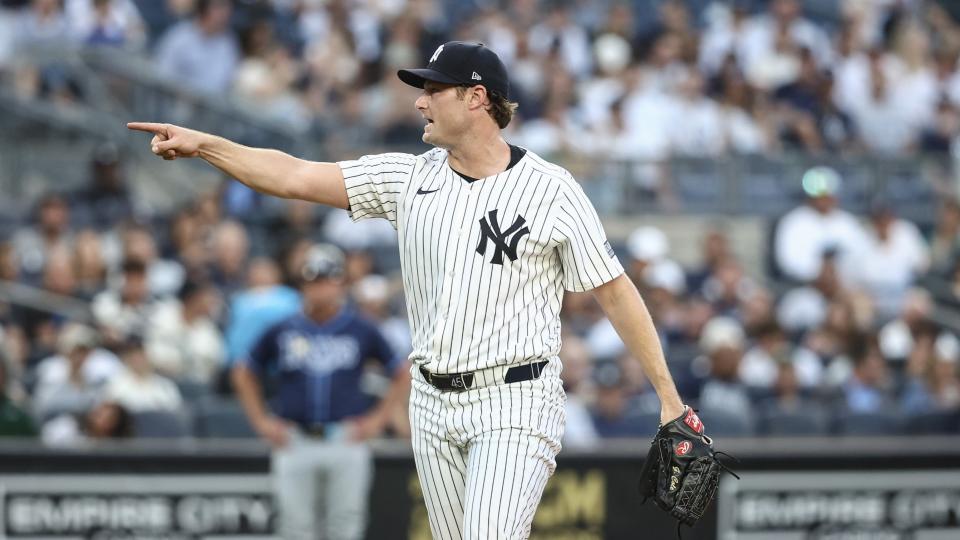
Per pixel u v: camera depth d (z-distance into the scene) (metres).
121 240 46.31
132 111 53.78
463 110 16.61
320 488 31.11
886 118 62.53
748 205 56.03
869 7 70.88
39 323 42.72
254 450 32.25
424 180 17.00
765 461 33.84
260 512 32.12
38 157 52.94
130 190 52.78
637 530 33.22
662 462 17.11
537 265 16.78
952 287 53.28
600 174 54.88
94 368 37.47
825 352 44.94
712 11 68.38
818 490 34.06
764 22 66.12
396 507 32.50
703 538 33.59
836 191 56.78
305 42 60.69
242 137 53.28
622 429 37.69
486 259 16.56
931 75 64.69
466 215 16.64
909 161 57.50
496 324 16.64
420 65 58.50
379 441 34.00
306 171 16.92
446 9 64.94
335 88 57.41
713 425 38.03
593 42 64.75
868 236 53.53
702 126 58.44
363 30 61.44
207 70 56.53
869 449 34.41
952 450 34.66
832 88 62.62
